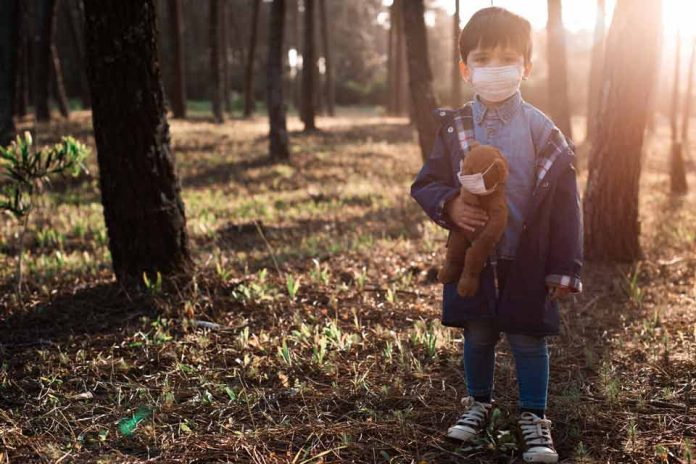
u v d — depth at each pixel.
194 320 4.71
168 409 3.43
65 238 8.58
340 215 10.84
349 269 6.42
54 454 2.97
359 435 3.16
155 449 3.05
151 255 5.42
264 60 53.09
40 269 6.36
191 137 20.67
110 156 5.32
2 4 15.67
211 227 9.43
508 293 2.81
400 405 3.50
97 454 3.02
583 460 2.85
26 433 3.22
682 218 10.09
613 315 5.11
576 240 2.75
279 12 17.30
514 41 2.74
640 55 6.76
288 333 4.61
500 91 2.74
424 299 5.49
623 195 6.93
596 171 7.04
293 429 3.20
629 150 6.87
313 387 3.71
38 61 21.75
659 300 5.48
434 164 2.92
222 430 3.22
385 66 67.19
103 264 6.71
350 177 15.67
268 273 6.23
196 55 49.88
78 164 5.52
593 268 6.73
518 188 2.80
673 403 3.43
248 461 2.94
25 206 5.45
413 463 2.88
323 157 18.38
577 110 46.28
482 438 3.05
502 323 2.84
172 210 5.48
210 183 14.66
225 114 33.34
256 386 3.76
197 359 4.09
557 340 4.51
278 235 9.17
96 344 4.39
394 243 7.93
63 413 3.41
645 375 3.82
